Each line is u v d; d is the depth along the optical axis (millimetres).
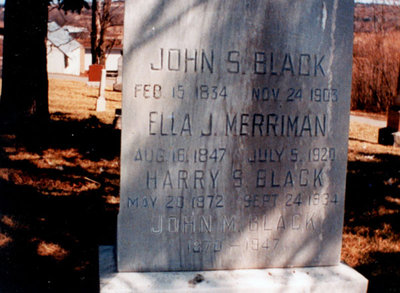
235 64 1234
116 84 9016
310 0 1247
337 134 1291
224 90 1237
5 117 3553
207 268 1283
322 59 1266
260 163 1270
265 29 1236
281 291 1233
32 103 3600
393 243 1980
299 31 1250
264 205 1283
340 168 1303
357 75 8344
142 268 1262
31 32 3564
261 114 1257
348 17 1264
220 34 1222
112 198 2340
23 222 2016
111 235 1942
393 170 3279
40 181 2549
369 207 2406
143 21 1193
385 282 1680
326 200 1308
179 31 1207
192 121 1234
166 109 1222
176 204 1251
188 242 1268
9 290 1565
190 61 1218
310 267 1322
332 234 1322
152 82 1211
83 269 1703
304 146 1281
